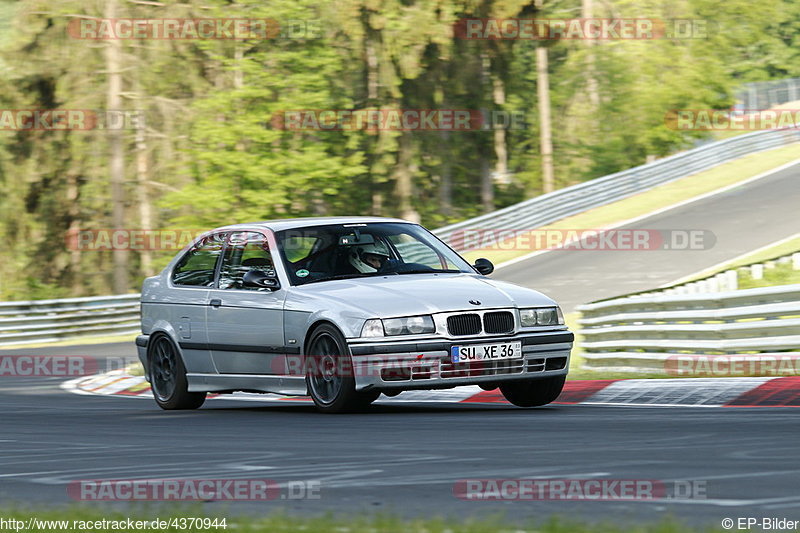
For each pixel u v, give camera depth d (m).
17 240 125.06
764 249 72.56
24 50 113.81
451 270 26.61
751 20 167.38
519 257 82.50
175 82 120.25
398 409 25.53
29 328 76.25
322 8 120.88
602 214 93.06
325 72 122.19
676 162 104.56
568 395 27.66
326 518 11.28
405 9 120.00
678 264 72.19
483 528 10.60
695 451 16.03
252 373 26.05
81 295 129.12
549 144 141.00
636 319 34.53
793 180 96.50
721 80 155.00
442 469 15.12
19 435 22.80
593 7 146.88
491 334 23.80
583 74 149.75
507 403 26.73
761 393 24.78
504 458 15.99
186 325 27.70
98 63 114.44
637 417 21.55
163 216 123.00
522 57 150.75
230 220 117.69
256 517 11.62
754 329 30.38
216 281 27.36
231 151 118.00
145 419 25.58
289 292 25.17
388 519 11.12
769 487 12.79
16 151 122.06
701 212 88.06
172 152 118.19
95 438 21.44
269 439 19.83
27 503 13.62
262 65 122.69
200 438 20.58
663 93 148.50
